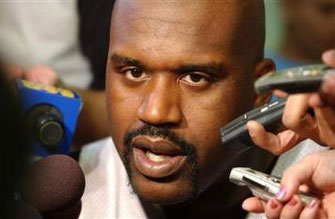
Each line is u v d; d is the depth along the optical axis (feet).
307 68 4.06
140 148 5.26
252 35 5.51
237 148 5.37
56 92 5.83
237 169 4.75
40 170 4.75
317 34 8.66
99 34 10.21
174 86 5.19
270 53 8.95
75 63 10.36
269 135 4.85
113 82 5.40
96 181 6.38
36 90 5.74
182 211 6.03
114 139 5.48
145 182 5.27
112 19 5.49
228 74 5.29
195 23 5.15
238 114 5.43
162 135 5.14
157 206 6.03
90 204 6.20
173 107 5.13
